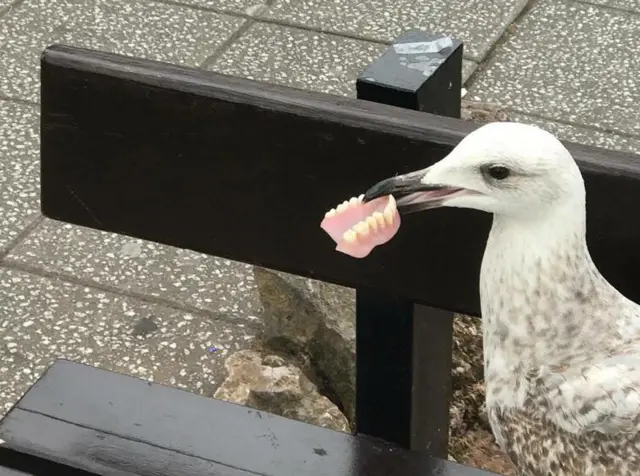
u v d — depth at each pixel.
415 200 0.83
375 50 1.99
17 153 1.76
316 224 0.95
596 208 0.87
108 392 1.10
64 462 1.04
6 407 1.39
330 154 0.92
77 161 1.00
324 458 1.04
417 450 1.08
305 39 2.01
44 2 2.07
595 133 1.82
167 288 1.56
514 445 0.88
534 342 0.86
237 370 1.34
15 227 1.64
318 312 1.35
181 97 0.94
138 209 1.00
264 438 1.06
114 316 1.52
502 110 1.61
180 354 1.46
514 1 2.10
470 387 1.33
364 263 0.96
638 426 0.81
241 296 1.55
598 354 0.85
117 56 0.96
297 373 1.31
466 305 0.94
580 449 0.83
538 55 1.98
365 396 1.06
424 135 0.88
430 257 0.93
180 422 1.07
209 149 0.95
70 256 1.60
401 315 0.99
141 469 1.04
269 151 0.94
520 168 0.79
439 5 2.09
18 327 1.50
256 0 2.11
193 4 2.09
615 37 2.03
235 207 0.97
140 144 0.97
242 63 1.96
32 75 1.91
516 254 0.84
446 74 0.94
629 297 0.90
